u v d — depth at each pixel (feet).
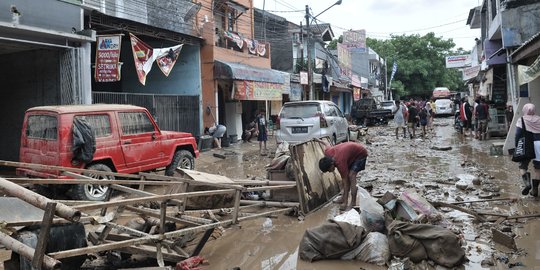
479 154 44.57
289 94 81.25
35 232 12.37
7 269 12.42
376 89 171.42
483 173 33.09
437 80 188.14
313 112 44.73
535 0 49.24
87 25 40.65
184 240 16.84
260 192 25.88
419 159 43.29
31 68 38.09
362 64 154.20
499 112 58.90
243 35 71.51
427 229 15.93
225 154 52.03
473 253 16.29
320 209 24.06
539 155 23.50
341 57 120.26
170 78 58.90
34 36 33.06
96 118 27.55
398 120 65.62
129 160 29.12
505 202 23.88
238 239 19.30
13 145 40.06
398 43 192.85
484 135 58.95
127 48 57.57
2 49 36.32
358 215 18.48
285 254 17.33
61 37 34.78
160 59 46.03
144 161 30.25
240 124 67.97
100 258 16.60
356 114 99.81
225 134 59.67
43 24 33.45
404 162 41.60
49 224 10.21
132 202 14.24
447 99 138.31
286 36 99.81
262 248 18.10
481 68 78.84
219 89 63.57
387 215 17.56
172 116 51.52
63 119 25.54
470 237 17.97
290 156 23.66
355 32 152.97
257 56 71.87
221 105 64.08
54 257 11.82
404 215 18.28
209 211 19.04
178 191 20.43
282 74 74.84
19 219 13.76
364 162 23.80
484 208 22.84
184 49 58.18
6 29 30.94
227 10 69.56
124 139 28.91
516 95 53.36
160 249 14.92
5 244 11.09
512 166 36.09
